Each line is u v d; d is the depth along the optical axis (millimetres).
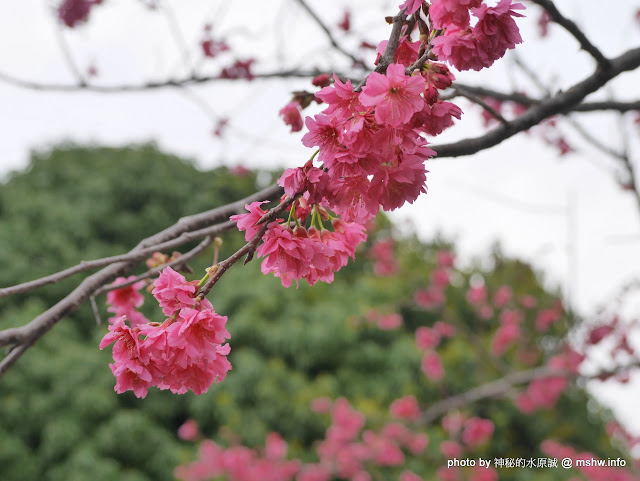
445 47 991
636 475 6426
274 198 1671
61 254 11195
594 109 1974
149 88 2721
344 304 10250
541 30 3414
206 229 1588
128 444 8688
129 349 1064
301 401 8891
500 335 7812
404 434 6809
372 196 1047
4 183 13414
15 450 8406
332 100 1010
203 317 984
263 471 6734
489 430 6996
